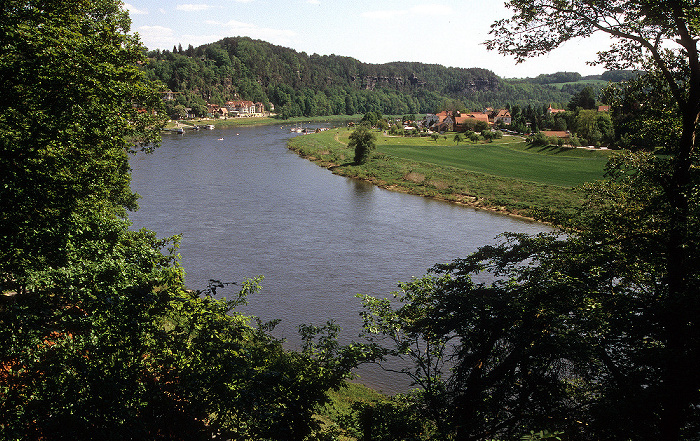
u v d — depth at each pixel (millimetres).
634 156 13273
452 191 74250
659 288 11109
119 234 14828
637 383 9516
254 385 9742
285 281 38188
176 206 61938
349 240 49406
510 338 10188
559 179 81562
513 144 140000
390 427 10922
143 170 88188
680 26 10828
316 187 78375
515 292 11227
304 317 31969
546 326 10141
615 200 13695
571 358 9641
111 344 9695
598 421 9227
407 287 14680
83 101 15633
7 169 12727
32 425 8477
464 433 9734
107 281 11602
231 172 89562
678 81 12812
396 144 140625
